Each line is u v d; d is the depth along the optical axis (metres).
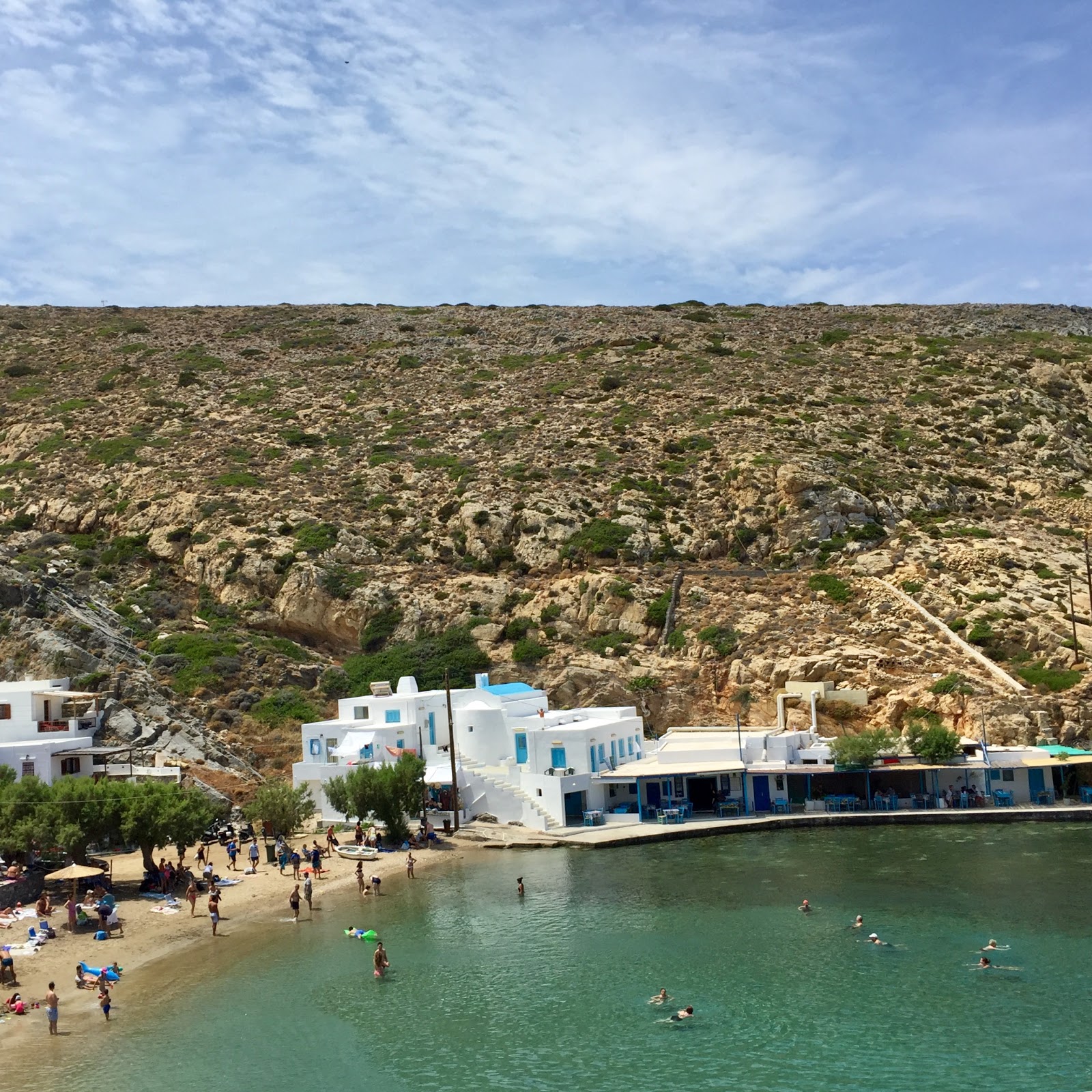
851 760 83.25
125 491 136.75
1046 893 60.31
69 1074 42.31
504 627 110.81
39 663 95.44
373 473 140.88
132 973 53.00
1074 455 143.75
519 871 70.56
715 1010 46.47
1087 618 98.56
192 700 98.56
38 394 175.75
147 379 181.12
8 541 128.62
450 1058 42.97
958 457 140.62
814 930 56.06
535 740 84.44
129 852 76.50
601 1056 42.62
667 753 86.56
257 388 178.12
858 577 110.38
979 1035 42.81
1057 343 182.62
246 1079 41.62
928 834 76.56
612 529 120.69
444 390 176.00
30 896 64.06
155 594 117.56
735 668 100.19
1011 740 86.00
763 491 123.69
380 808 77.38
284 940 57.56
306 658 110.38
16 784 66.75
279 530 124.44
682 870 69.12
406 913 61.97
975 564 108.75
